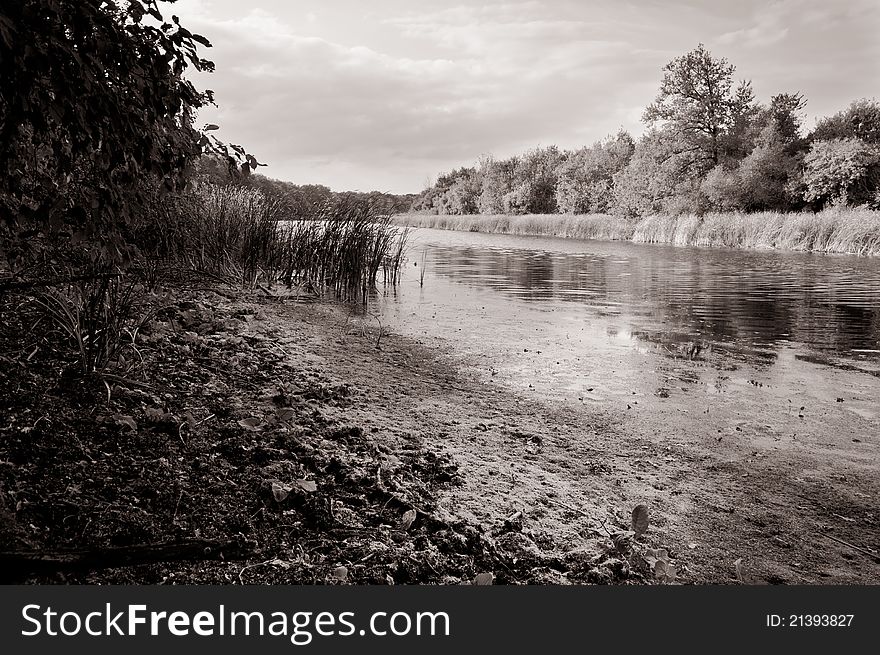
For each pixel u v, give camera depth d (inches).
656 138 2122.3
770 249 1314.0
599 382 253.3
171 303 260.1
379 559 113.8
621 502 150.5
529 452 176.4
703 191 1854.1
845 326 394.9
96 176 115.0
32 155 114.7
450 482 149.6
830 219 1291.8
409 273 636.7
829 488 163.3
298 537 117.5
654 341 336.8
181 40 104.2
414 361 267.9
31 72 90.9
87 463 122.3
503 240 1536.7
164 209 318.3
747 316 427.5
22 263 145.3
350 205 482.9
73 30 90.9
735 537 137.6
